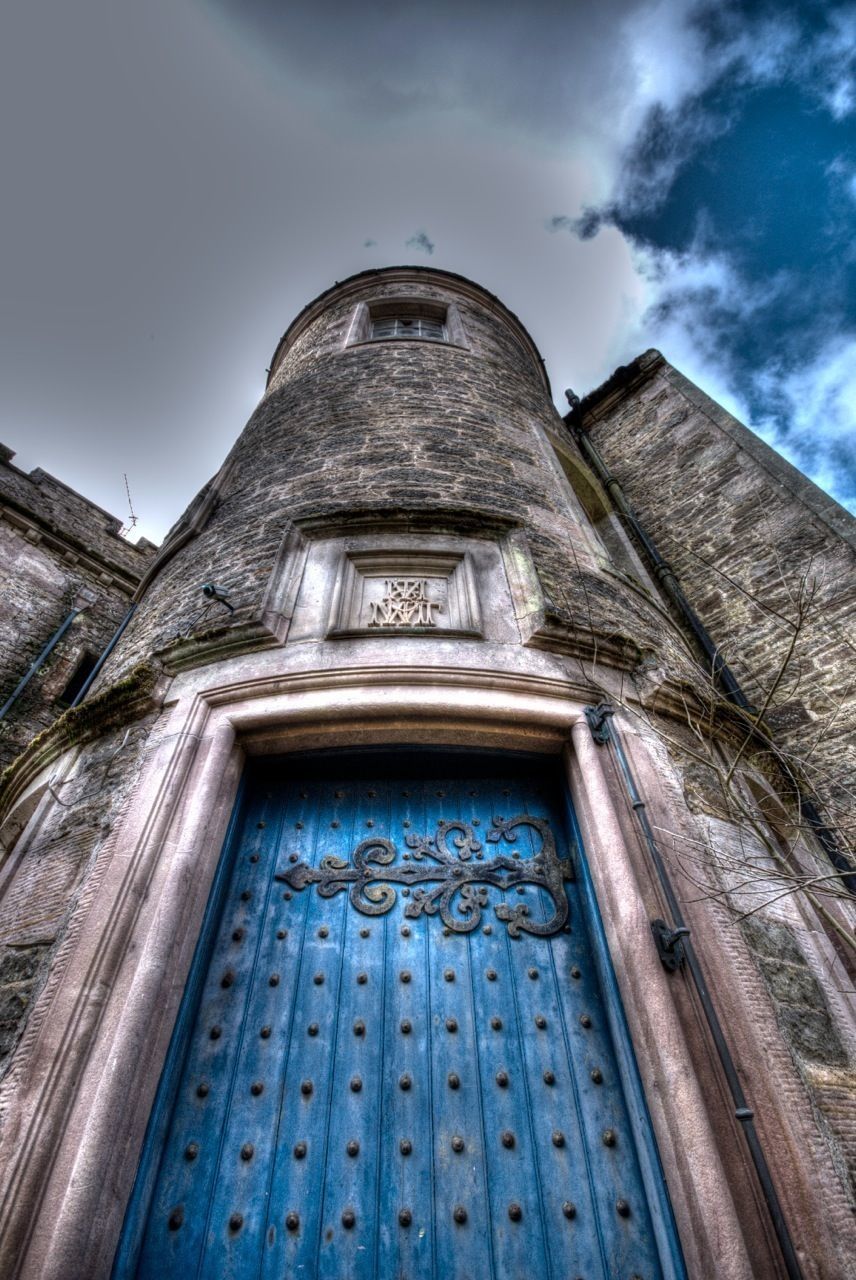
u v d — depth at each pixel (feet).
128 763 10.34
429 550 13.04
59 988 7.57
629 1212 6.84
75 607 28.76
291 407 22.04
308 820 10.30
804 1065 7.62
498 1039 8.08
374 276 31.96
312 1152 7.19
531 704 10.28
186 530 17.75
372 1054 7.92
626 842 8.82
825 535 21.31
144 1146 6.83
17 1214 5.89
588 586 13.89
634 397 33.27
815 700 17.99
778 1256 5.86
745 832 10.38
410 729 10.25
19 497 30.40
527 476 17.60
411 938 9.00
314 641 11.12
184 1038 7.80
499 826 10.22
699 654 20.63
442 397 21.06
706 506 25.62
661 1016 7.23
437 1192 6.97
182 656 11.46
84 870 9.05
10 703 24.11
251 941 8.87
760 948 8.79
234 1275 6.41
